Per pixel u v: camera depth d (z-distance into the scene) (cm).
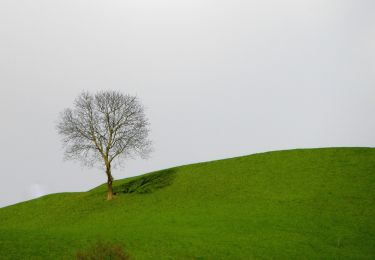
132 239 3969
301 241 4044
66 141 6831
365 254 3738
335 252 3762
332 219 4756
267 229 4447
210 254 3569
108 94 6862
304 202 5406
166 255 3475
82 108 6788
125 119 6800
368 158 6750
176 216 5231
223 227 4547
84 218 5900
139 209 5912
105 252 2689
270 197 5753
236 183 6581
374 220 4659
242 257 3534
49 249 3466
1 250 3356
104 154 6688
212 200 5928
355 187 5722
